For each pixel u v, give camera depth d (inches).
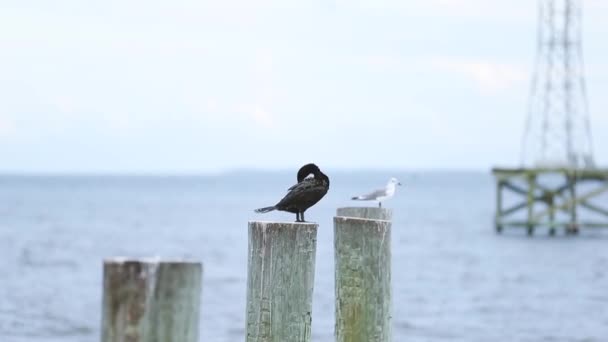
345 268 417.1
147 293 250.8
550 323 1112.8
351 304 416.2
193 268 254.1
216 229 2901.1
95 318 1090.7
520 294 1381.6
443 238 2566.4
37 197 6063.0
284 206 452.1
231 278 1482.5
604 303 1286.9
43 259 1827.0
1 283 1400.1
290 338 388.2
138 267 251.1
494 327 1079.6
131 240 2391.7
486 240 2450.8
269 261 388.8
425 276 1628.9
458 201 6220.5
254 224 391.5
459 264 1856.5
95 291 1333.7
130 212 4033.0
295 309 388.5
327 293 1240.2
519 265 1838.1
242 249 2140.7
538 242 2374.5
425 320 1122.0
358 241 414.6
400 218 3816.4
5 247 2100.1
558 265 1838.1
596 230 2834.6
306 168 462.6
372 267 415.2
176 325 252.1
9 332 987.3
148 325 250.5
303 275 389.1
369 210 471.5
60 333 995.3
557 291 1421.0
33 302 1198.3
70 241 2321.6
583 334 1039.0
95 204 4926.2
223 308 1141.7
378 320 416.8
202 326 1014.4
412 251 2170.3
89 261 1806.1
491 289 1439.5
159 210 4276.6
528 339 1004.6
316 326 994.1
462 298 1328.7
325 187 456.1
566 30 2417.6
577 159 2314.2
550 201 2325.3
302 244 388.8
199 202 5487.2
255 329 390.6
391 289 426.3
